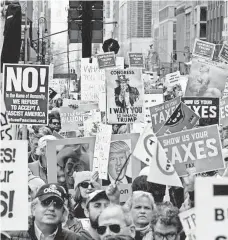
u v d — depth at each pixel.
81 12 23.12
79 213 9.21
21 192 6.50
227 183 5.27
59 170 9.45
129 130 11.90
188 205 8.12
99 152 9.45
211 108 9.76
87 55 23.02
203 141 8.09
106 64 16.08
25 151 6.54
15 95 8.96
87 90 17.72
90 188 9.34
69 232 8.41
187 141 8.10
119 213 8.31
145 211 8.19
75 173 9.41
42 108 8.98
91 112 16.64
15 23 15.05
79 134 16.55
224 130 12.55
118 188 8.79
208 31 103.12
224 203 5.26
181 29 122.75
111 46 21.98
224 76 11.62
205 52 12.34
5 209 6.48
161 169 7.80
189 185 8.10
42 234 8.29
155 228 8.20
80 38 23.58
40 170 10.34
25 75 8.97
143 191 8.19
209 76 11.62
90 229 8.43
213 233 5.26
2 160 6.52
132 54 18.39
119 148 9.37
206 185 5.27
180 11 123.00
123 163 9.34
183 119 8.70
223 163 8.09
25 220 6.51
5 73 8.96
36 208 8.29
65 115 16.52
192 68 11.68
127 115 11.82
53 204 8.29
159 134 8.83
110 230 8.32
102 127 9.36
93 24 22.88
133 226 8.25
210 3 102.88
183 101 9.77
